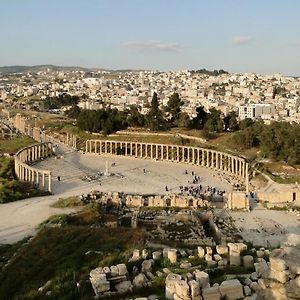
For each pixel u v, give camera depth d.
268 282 27.56
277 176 144.50
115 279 42.56
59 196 126.00
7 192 122.25
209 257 49.22
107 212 110.12
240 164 161.25
